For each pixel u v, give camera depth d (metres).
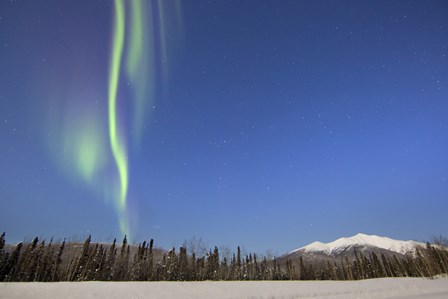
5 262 75.00
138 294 35.78
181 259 102.88
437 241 112.19
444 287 51.16
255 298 37.16
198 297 36.12
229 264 116.06
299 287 48.56
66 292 33.78
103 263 91.19
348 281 66.94
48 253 85.81
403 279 74.19
